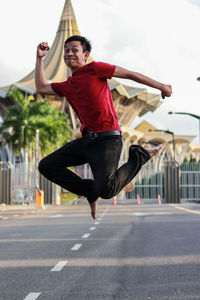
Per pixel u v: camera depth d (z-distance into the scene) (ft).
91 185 12.63
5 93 307.17
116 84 320.50
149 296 18.22
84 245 34.86
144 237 40.19
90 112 11.85
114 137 12.00
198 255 28.89
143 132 394.52
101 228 50.37
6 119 159.74
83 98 11.80
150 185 168.45
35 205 118.32
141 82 11.52
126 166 12.10
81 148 12.34
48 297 18.22
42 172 12.66
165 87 11.44
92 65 11.69
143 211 89.61
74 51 12.09
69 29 389.80
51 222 61.00
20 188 135.33
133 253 30.17
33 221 63.36
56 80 353.10
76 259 27.89
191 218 65.41
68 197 228.84
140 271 23.70
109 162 11.80
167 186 140.26
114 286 20.20
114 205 130.93
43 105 163.12
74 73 12.01
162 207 110.42
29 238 40.37
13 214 83.97
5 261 27.30
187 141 393.09
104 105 11.76
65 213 86.53
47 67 368.27
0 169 128.06
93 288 19.81
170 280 21.35
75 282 21.13
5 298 18.07
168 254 29.50
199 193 157.69
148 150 12.35
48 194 140.87
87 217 71.97
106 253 30.32
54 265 25.77
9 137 161.89
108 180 11.65
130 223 57.57
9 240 38.83
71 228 50.80
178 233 43.32
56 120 175.01
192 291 18.99
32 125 159.53
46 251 31.58
